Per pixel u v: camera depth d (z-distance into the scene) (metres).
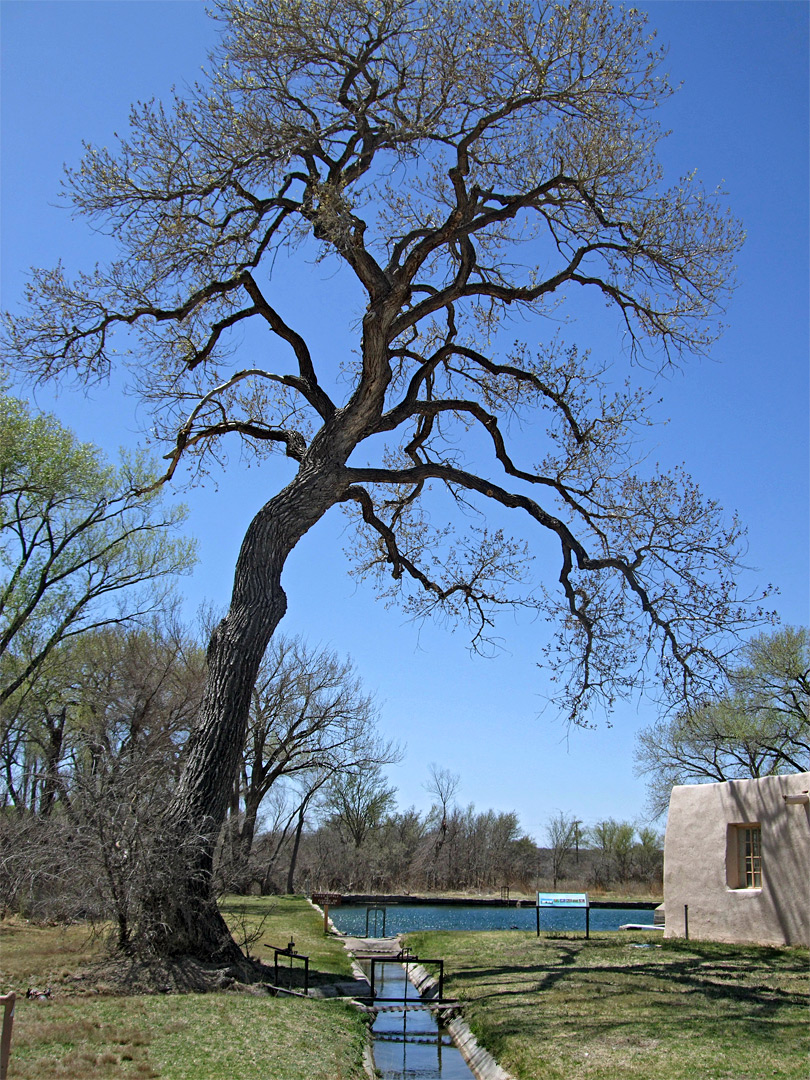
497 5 12.11
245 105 12.73
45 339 13.98
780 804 15.82
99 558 24.95
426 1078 7.95
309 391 14.12
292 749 36.53
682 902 17.61
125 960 10.12
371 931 26.50
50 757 22.88
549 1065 7.07
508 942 16.69
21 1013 7.73
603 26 12.27
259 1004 8.82
